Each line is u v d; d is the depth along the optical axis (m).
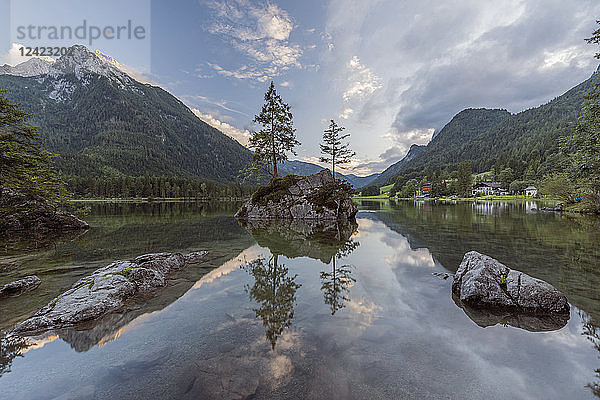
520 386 3.31
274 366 3.70
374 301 6.27
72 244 13.92
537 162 102.69
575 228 17.45
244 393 3.14
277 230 19.70
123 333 4.78
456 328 4.90
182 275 8.56
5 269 9.30
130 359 3.95
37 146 18.69
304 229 20.34
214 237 16.33
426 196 134.50
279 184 33.56
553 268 8.62
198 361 3.86
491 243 13.06
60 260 10.52
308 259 10.65
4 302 6.38
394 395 3.13
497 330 4.82
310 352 4.06
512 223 20.80
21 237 16.38
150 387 3.30
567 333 4.70
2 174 16.81
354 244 13.82
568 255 10.35
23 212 19.31
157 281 7.59
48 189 19.70
